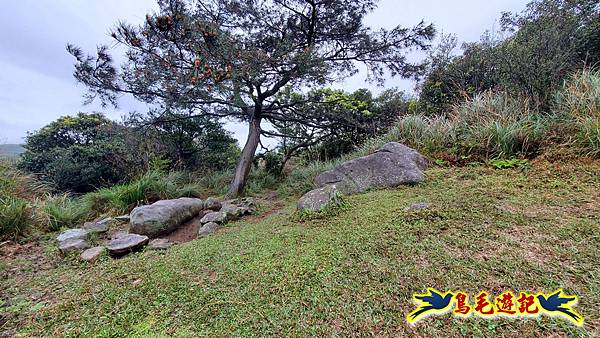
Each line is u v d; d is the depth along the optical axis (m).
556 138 2.69
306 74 4.33
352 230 1.88
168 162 6.58
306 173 5.63
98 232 3.07
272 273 1.48
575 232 1.39
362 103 6.86
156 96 5.02
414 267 1.30
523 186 2.15
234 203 4.07
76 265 2.14
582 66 3.38
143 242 2.43
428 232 1.63
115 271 1.87
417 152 3.49
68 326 1.26
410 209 2.05
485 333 0.91
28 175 4.38
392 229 1.76
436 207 1.97
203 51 3.29
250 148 6.02
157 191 4.71
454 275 1.20
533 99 3.27
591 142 2.36
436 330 0.95
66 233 2.87
